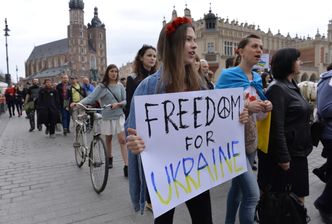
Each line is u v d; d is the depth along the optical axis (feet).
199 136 7.09
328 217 11.24
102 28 403.54
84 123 18.45
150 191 6.21
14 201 14.32
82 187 16.01
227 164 7.68
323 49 216.33
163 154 6.51
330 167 11.86
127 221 11.84
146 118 6.28
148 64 13.62
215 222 11.53
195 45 6.73
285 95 9.13
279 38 217.97
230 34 181.47
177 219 11.85
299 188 9.62
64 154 24.27
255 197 8.89
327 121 11.28
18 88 63.98
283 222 8.10
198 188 6.98
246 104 8.25
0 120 54.65
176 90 6.77
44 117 32.91
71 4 372.17
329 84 10.96
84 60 378.12
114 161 21.48
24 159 22.82
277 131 8.95
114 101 18.11
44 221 12.07
